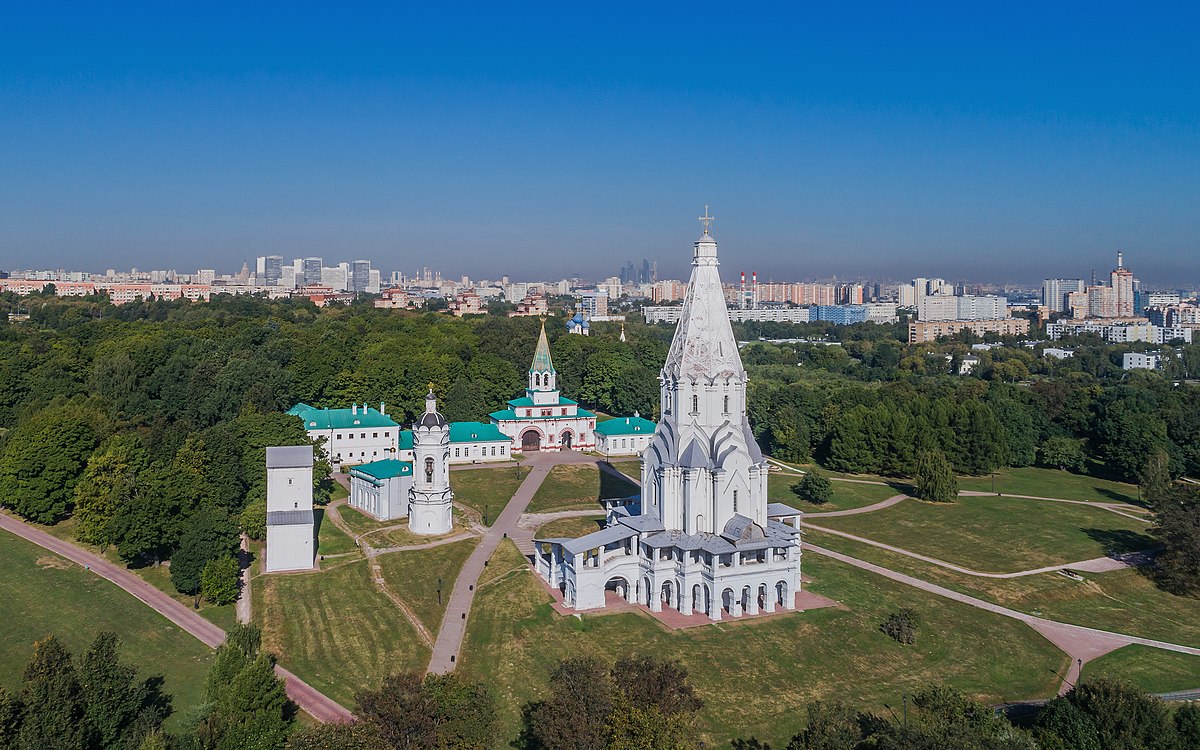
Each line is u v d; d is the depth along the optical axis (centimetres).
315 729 7281
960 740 6925
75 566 13250
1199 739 7788
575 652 10612
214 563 12044
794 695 9731
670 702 7544
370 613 11781
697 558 11938
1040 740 7825
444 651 10700
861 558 14638
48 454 15125
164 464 15738
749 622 11569
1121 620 12319
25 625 11300
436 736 7119
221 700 8025
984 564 14538
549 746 7238
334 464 19988
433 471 15200
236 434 16825
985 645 11200
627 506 13800
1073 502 19100
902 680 10194
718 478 12000
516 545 14612
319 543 14700
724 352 12275
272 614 11725
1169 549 13825
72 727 7456
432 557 13938
